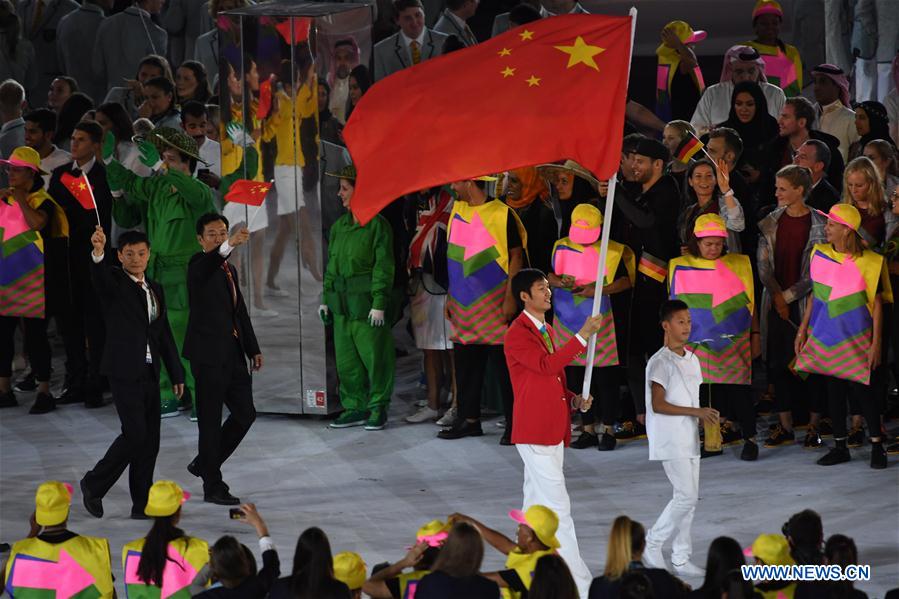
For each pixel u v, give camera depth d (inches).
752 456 1318.9
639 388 1386.6
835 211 1272.1
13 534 1155.9
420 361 1785.2
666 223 1354.6
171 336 1230.9
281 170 1493.6
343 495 1254.9
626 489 1239.5
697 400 1036.5
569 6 1817.2
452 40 1659.7
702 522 1136.8
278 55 1480.1
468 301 1400.1
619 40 993.5
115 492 1291.8
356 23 1493.6
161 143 1482.5
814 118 1493.6
